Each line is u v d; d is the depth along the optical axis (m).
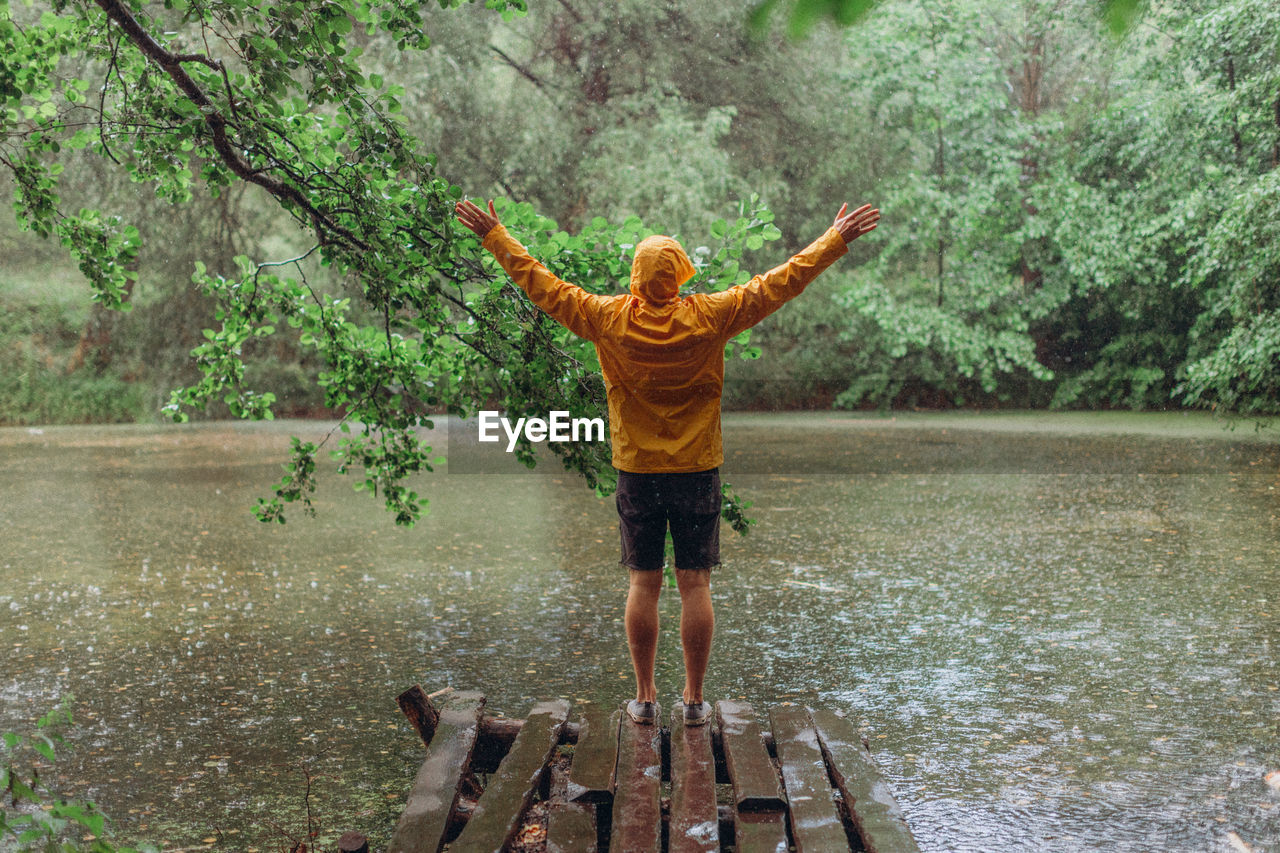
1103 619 6.58
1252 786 4.05
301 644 6.29
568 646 6.18
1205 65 17.83
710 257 4.82
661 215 20.91
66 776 4.34
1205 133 19.89
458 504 12.12
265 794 4.16
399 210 4.56
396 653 6.07
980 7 23.94
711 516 3.79
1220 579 7.60
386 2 4.27
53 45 4.71
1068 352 26.52
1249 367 14.11
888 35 23.56
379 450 5.73
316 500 12.31
